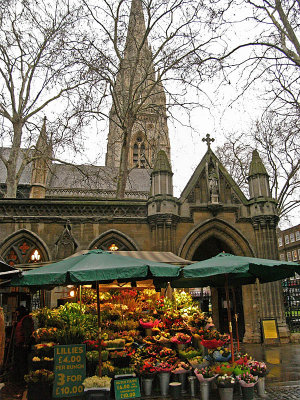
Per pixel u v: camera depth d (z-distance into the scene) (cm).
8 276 771
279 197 3028
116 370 818
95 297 1201
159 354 900
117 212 1869
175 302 1145
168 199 1838
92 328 909
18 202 1798
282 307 1809
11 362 1152
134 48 2644
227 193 1961
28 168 4638
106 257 808
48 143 2378
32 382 778
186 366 866
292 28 1611
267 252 1855
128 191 4488
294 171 2916
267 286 1812
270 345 1678
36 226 1783
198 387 873
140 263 777
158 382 877
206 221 1877
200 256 2444
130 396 790
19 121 2359
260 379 819
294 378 977
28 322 1080
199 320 1020
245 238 1880
